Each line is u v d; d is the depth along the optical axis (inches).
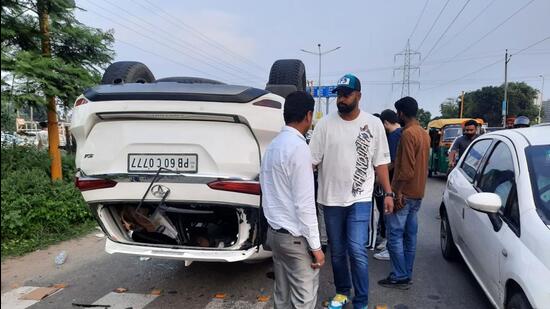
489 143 176.9
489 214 132.7
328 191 143.0
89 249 230.2
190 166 143.8
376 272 195.2
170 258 147.9
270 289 173.5
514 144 147.9
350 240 142.5
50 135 292.5
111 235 154.7
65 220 256.7
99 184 146.7
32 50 271.4
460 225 176.6
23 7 262.5
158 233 159.9
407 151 160.1
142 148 145.6
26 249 223.9
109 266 202.8
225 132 142.7
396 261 171.0
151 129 144.6
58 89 264.2
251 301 162.2
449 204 199.2
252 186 140.2
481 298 164.7
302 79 237.9
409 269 173.3
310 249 105.3
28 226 241.0
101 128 147.9
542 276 100.7
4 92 230.7
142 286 177.6
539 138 146.4
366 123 140.7
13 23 255.1
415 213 171.2
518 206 124.2
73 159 335.0
